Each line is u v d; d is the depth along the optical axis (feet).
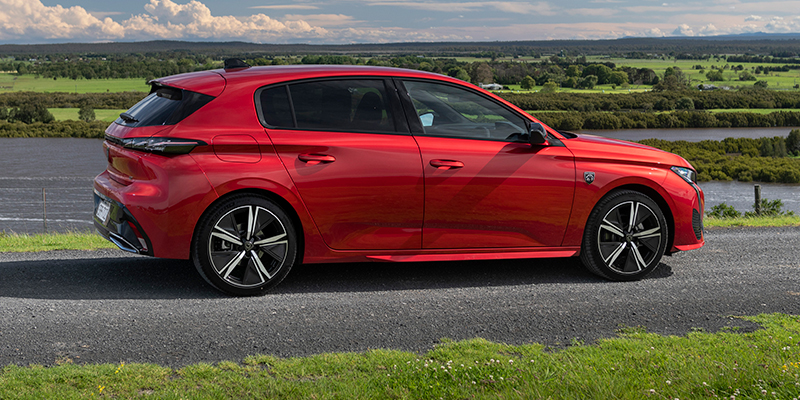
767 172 288.92
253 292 12.88
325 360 9.46
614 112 500.33
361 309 12.32
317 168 12.62
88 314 11.57
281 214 12.66
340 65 13.78
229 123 12.28
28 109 449.06
